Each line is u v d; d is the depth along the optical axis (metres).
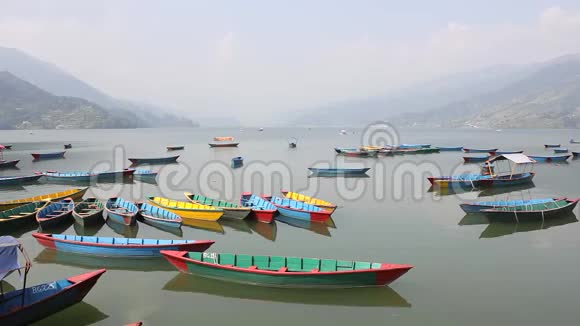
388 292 19.00
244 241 26.62
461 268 21.94
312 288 18.83
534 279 20.53
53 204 31.80
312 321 16.62
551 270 21.64
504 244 25.91
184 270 20.48
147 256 22.31
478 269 21.78
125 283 19.92
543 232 28.42
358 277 18.45
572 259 23.22
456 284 19.95
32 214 29.28
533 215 30.53
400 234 28.06
